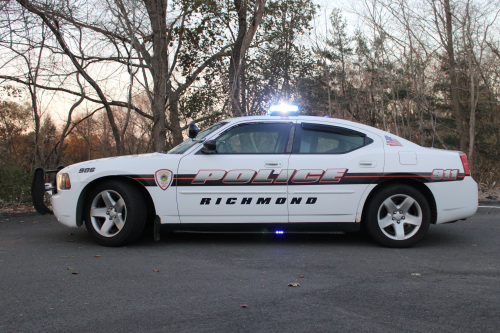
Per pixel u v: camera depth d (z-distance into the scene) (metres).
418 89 15.01
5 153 9.24
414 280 3.56
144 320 2.64
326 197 4.85
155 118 11.71
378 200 4.87
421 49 13.79
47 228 6.21
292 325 2.57
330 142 5.01
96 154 25.84
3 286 3.32
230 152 4.95
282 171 4.84
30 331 2.47
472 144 13.52
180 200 4.82
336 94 16.98
